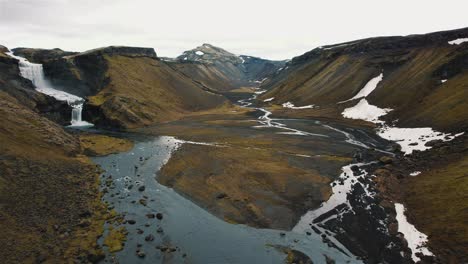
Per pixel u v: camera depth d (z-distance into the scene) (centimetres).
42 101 11069
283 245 4206
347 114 13400
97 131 11138
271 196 5638
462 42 12912
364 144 9119
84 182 5891
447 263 3734
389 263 3847
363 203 5334
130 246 4053
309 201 5459
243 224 4741
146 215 4869
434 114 9612
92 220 4594
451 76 11350
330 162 7462
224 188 5953
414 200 5231
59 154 6875
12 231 3891
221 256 3931
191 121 13550
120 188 5872
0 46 15075
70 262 3612
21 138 6406
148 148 8762
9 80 10806
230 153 8200
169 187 6012
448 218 4447
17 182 4934
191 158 7738
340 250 4106
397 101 12181
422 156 7225
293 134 10694
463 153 6494
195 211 5091
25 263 3462
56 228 4191
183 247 4091
